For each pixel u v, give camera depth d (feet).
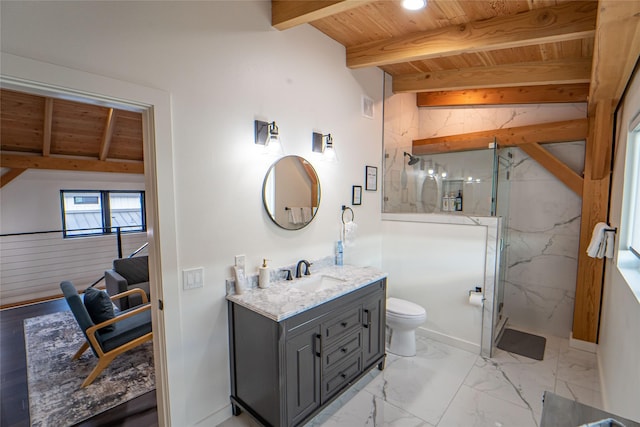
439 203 10.85
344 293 6.95
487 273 9.34
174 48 5.54
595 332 9.59
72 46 4.44
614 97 7.73
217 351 6.52
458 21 7.30
